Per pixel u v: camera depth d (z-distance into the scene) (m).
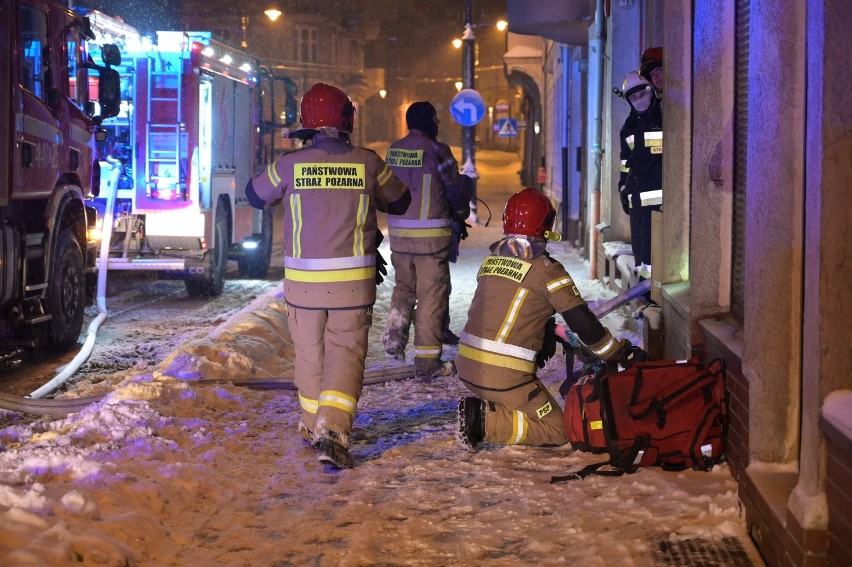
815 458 3.22
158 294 13.15
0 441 5.55
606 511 4.22
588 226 15.13
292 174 5.22
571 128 18.38
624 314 9.27
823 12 3.05
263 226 15.16
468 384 5.38
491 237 20.80
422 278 7.50
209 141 12.42
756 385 3.93
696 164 5.36
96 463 4.43
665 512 4.19
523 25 14.15
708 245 5.34
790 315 3.85
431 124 7.73
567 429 5.05
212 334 8.20
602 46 12.83
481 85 83.69
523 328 5.26
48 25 8.72
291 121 16.42
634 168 8.28
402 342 8.08
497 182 51.22
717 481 4.59
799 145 3.70
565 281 5.16
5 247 7.79
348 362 5.16
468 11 22.91
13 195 7.77
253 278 15.16
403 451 5.39
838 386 3.16
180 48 11.99
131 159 12.12
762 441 3.93
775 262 3.82
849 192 3.10
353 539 4.00
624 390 4.84
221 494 4.55
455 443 5.50
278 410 6.31
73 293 9.22
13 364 8.22
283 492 4.68
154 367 7.57
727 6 5.28
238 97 13.91
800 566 3.25
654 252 6.95
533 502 4.38
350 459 5.04
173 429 5.44
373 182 5.30
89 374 8.16
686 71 6.45
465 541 3.96
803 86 3.65
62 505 3.84
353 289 5.18
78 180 9.38
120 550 3.62
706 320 5.35
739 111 5.17
